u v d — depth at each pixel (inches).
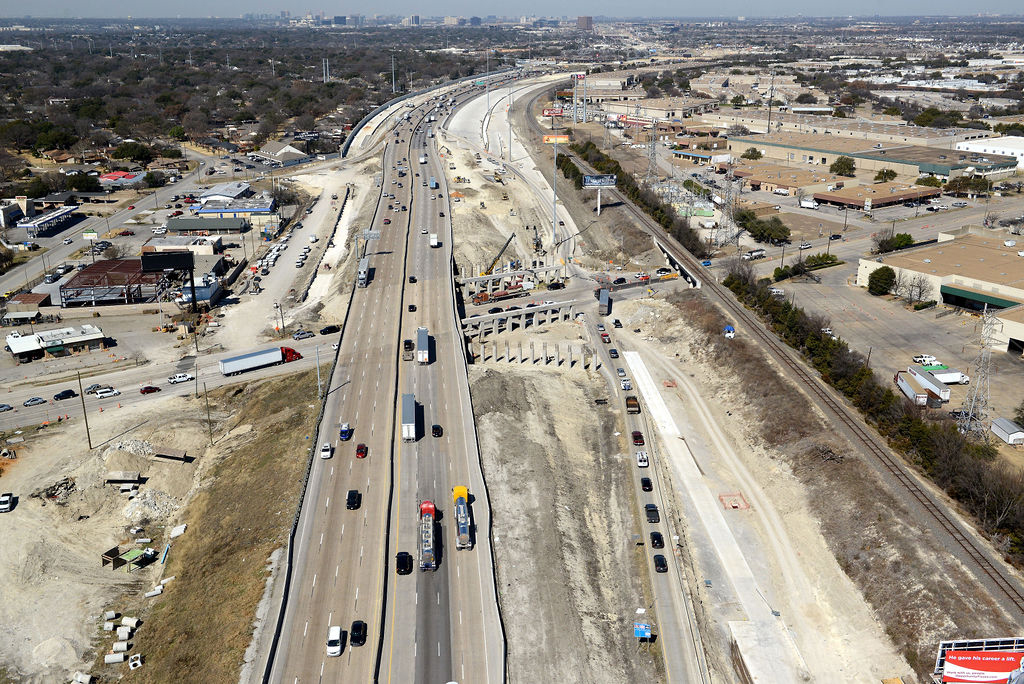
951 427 4581.7
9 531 4242.1
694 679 3344.0
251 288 7583.7
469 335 6673.2
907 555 3868.1
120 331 6633.9
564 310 7135.8
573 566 3897.6
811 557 4119.1
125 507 4522.6
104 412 5300.2
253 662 3152.1
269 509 4138.8
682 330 6717.5
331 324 6658.5
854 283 7608.3
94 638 3646.7
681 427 5349.4
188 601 3732.8
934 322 6609.3
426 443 4608.8
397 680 3031.5
